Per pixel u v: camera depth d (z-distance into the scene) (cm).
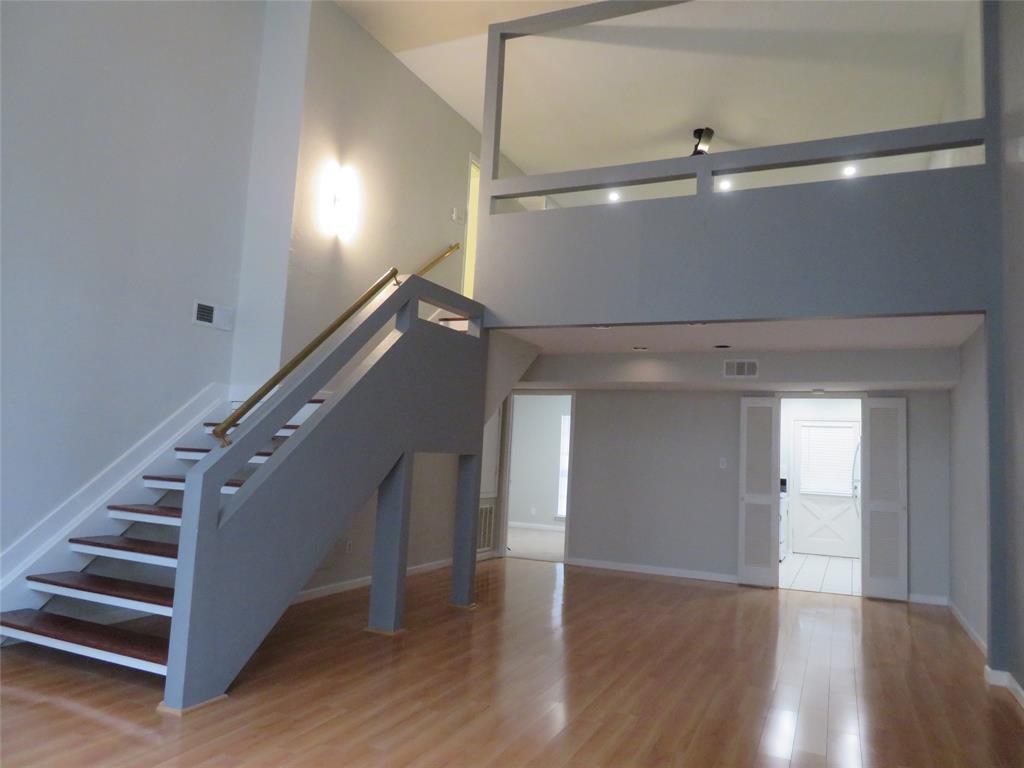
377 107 612
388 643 446
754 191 487
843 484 1038
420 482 709
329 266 552
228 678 337
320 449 394
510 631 494
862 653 477
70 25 407
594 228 532
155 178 460
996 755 307
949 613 625
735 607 619
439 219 707
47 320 398
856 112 676
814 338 564
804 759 297
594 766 280
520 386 862
